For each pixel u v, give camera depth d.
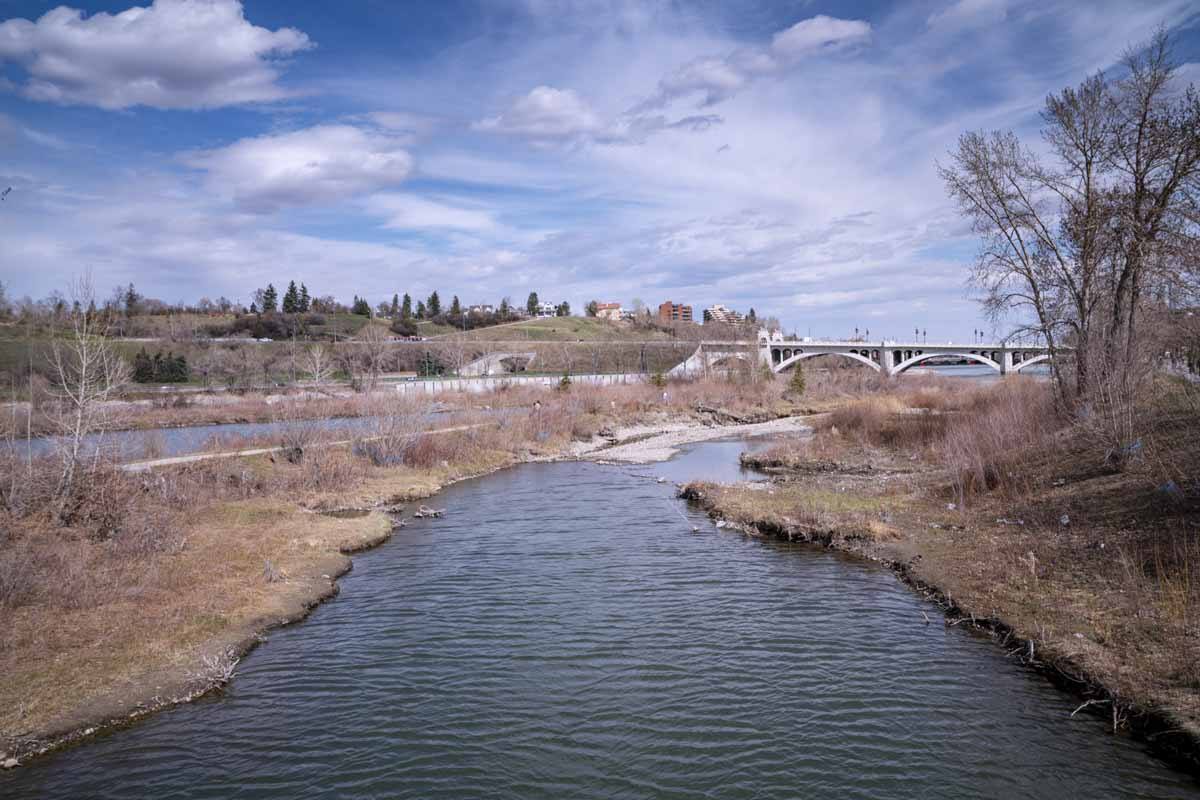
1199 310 25.64
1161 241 27.06
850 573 20.06
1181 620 13.55
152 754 11.35
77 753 11.37
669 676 13.77
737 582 19.39
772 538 24.12
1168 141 28.30
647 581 19.58
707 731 11.75
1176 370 28.05
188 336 115.12
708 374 95.56
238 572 19.72
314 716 12.52
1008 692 12.76
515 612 17.39
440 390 79.19
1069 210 32.97
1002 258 34.31
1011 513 23.23
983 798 9.75
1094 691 12.35
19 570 17.03
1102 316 30.95
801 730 11.69
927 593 18.02
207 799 10.12
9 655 14.05
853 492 30.31
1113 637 13.66
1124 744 10.94
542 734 11.76
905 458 38.66
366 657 14.97
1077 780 10.09
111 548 20.50
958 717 11.95
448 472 38.12
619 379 97.19
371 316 194.00
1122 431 25.19
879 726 11.73
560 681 13.66
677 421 67.38
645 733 11.73
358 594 19.03
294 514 27.11
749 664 14.21
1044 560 18.28
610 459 45.03
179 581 18.66
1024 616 15.44
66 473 23.27
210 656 14.69
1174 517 18.36
